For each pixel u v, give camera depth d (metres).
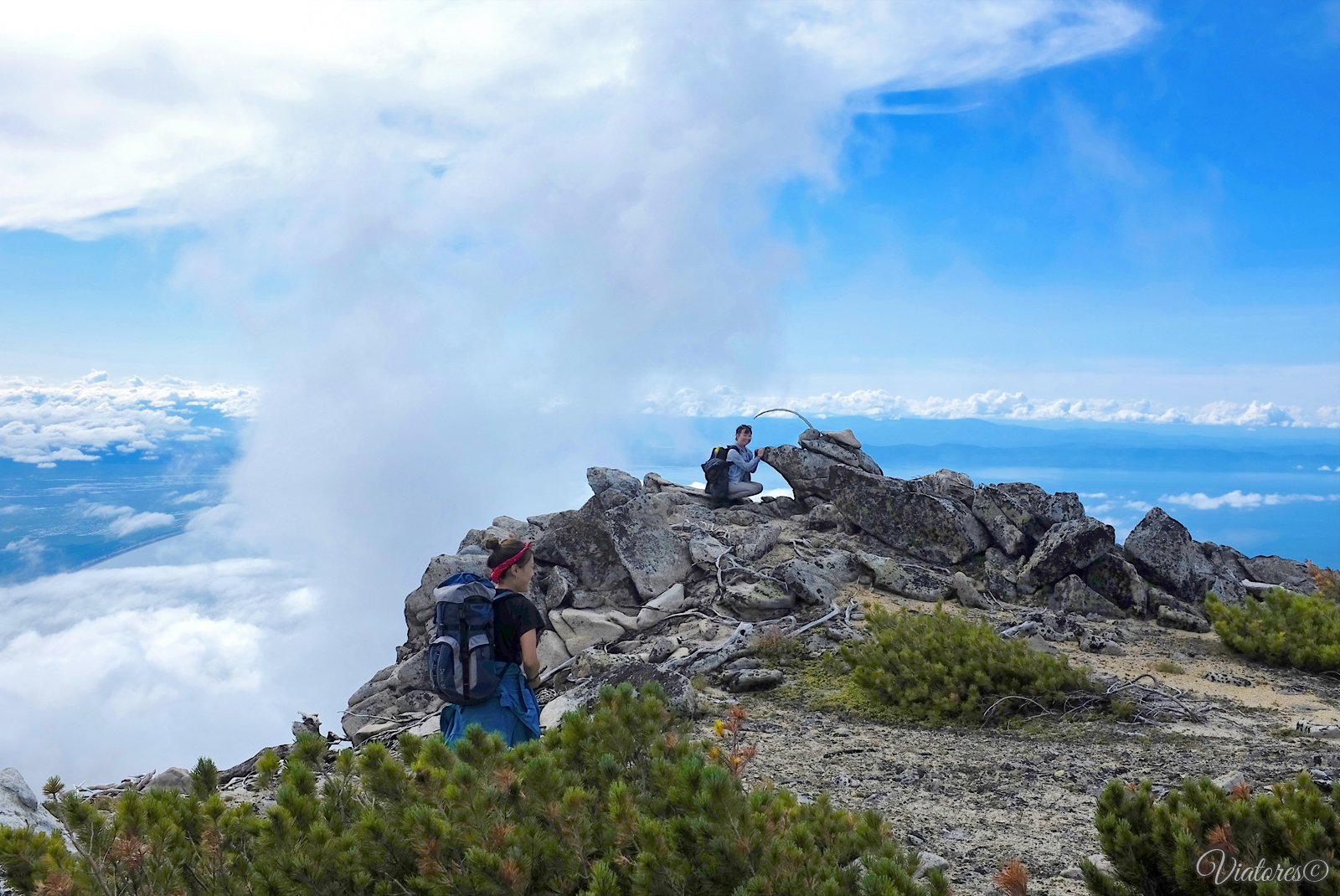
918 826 6.14
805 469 18.17
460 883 3.68
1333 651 10.83
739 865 3.76
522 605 5.69
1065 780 7.16
